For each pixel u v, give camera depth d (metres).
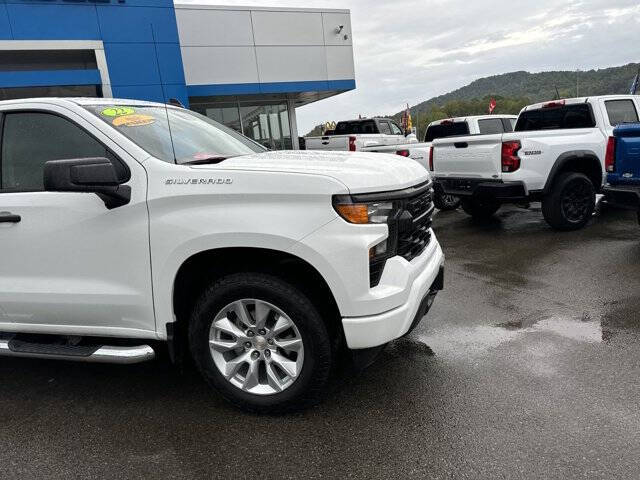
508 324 4.08
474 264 5.94
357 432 2.73
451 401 2.97
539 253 6.20
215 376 2.96
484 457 2.46
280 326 2.81
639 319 4.01
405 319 2.78
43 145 3.07
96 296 2.97
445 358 3.53
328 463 2.49
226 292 2.82
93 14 12.54
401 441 2.63
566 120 8.05
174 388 3.35
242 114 18.48
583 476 2.29
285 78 17.06
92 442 2.78
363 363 2.80
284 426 2.83
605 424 2.66
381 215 2.73
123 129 3.04
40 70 12.94
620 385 3.04
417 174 3.19
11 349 3.18
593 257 5.82
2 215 3.07
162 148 3.05
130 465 2.56
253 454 2.60
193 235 2.72
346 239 2.61
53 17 12.23
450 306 4.57
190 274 2.97
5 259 3.13
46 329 3.19
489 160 7.20
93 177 2.60
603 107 7.54
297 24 16.95
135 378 3.52
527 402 2.91
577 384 3.08
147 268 2.86
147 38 13.11
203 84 16.00
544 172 6.95
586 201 7.24
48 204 3.00
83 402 3.22
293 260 2.76
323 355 2.76
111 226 2.88
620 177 6.20
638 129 5.95
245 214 2.68
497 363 3.41
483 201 8.00
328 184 2.61
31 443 2.79
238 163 2.90
